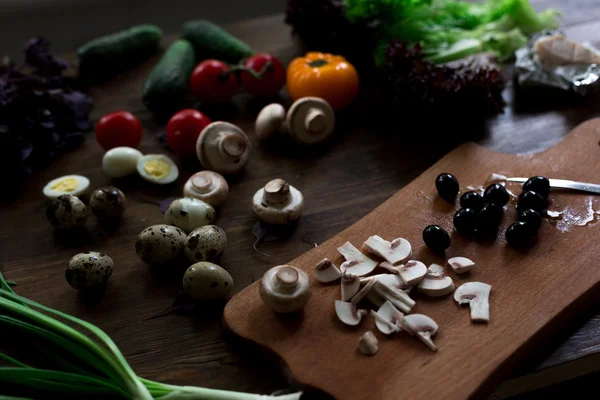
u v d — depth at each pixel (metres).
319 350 1.03
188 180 1.44
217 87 1.74
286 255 1.29
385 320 1.06
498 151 1.55
